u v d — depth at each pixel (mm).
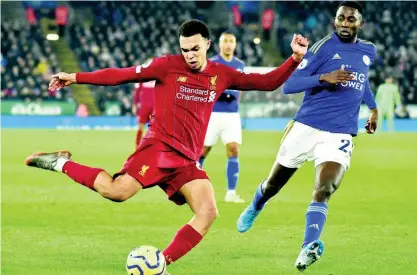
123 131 44969
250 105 49031
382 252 10883
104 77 8859
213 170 23609
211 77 8922
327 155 10000
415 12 59469
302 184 20188
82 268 9656
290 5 60906
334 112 10156
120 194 8867
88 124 49625
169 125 8883
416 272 9609
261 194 11289
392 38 57781
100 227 13047
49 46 56750
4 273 9352
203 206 8766
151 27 58812
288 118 49094
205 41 8727
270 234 12336
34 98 50531
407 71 54969
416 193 18469
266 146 33656
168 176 8914
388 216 14562
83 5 59969
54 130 45375
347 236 12250
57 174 22031
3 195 17484
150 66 8867
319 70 10258
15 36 55844
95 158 27000
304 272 9547
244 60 56719
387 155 29625
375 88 54250
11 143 33594
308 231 9234
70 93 51062
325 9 60844
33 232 12469
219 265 9914
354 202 16750
